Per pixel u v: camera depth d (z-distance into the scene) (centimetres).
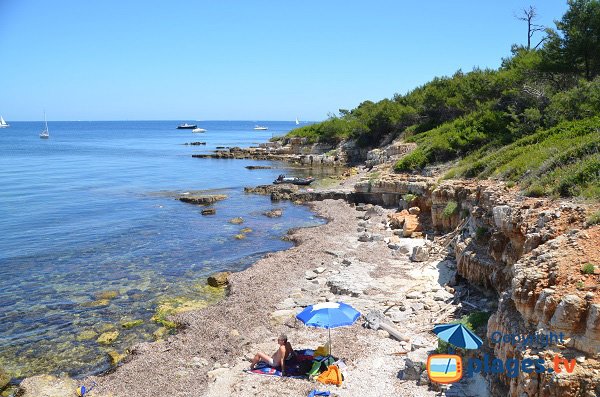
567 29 3500
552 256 1195
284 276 2328
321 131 8650
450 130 4603
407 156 4381
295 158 7938
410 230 2973
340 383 1309
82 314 1967
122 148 12244
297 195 4525
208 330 1739
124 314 1967
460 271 1983
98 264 2630
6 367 1560
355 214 3788
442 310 1761
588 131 2433
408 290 2008
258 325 1777
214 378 1406
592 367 920
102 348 1686
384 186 4050
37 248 2941
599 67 3572
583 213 1400
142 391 1350
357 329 1681
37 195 4866
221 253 2847
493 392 1167
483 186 2370
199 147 12762
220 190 5178
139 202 4488
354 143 7419
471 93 5009
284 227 3503
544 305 1036
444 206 2786
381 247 2762
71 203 4425
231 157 8906
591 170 1712
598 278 1042
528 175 2144
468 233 2223
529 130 3241
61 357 1623
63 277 2419
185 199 4481
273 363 1441
